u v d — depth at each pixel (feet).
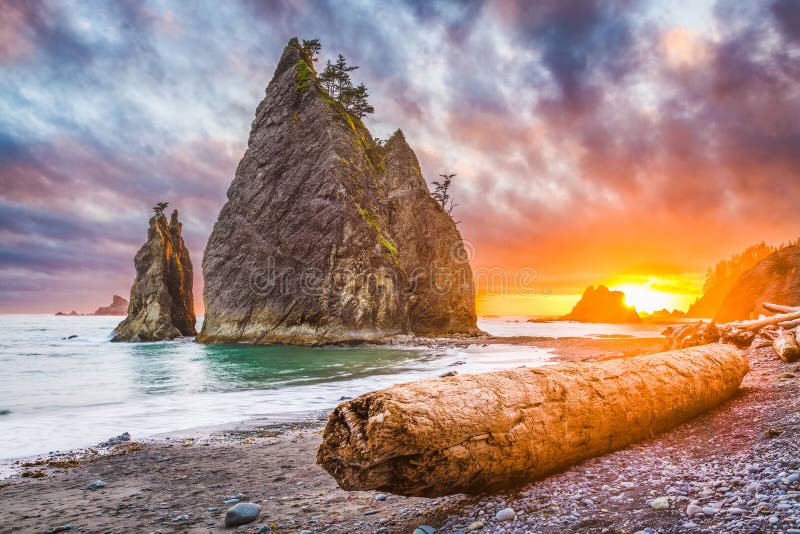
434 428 12.61
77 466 25.62
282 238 162.40
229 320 163.94
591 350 102.22
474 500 14.76
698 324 51.62
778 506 10.24
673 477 14.12
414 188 202.18
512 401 15.06
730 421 20.47
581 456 16.79
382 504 16.98
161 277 188.65
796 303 90.84
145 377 74.18
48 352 130.31
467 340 159.53
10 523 16.84
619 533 10.57
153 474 23.44
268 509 17.19
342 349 139.44
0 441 33.17
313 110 172.45
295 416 41.63
